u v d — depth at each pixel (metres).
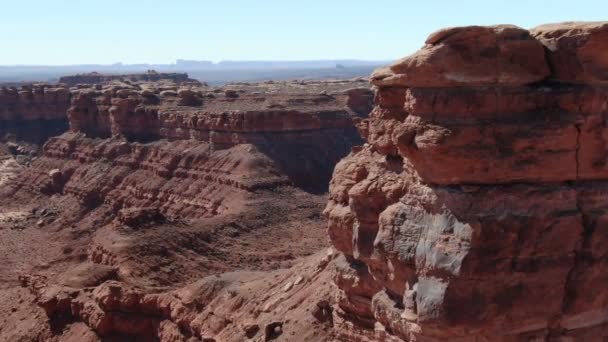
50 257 79.81
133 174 108.00
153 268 53.28
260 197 87.38
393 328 25.08
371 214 26.39
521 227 22.22
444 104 22.44
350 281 28.47
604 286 23.50
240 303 39.88
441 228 22.64
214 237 66.12
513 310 22.55
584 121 22.34
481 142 22.12
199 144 105.06
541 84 22.83
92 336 43.56
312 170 103.06
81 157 119.56
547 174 22.50
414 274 23.92
